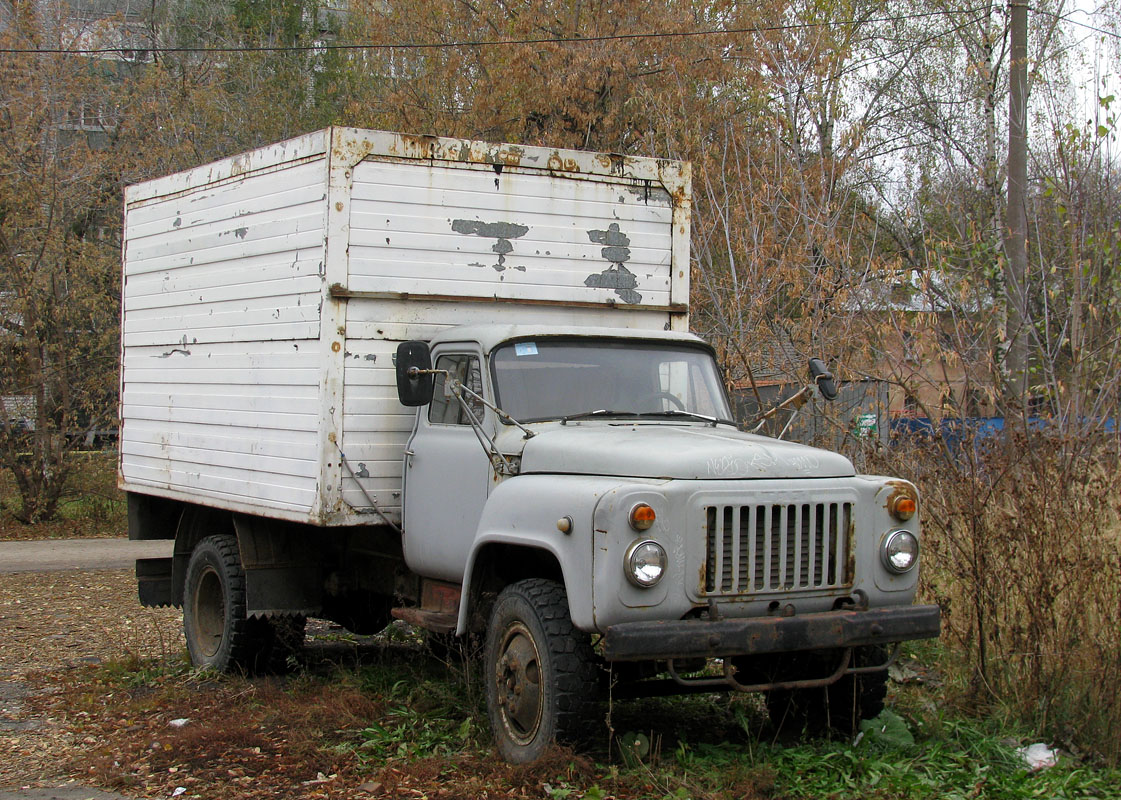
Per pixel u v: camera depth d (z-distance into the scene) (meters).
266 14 30.84
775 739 5.82
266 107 26.95
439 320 7.04
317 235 6.81
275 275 7.29
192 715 6.96
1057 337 10.38
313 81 29.62
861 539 5.55
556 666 5.29
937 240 11.41
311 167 6.91
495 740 5.78
